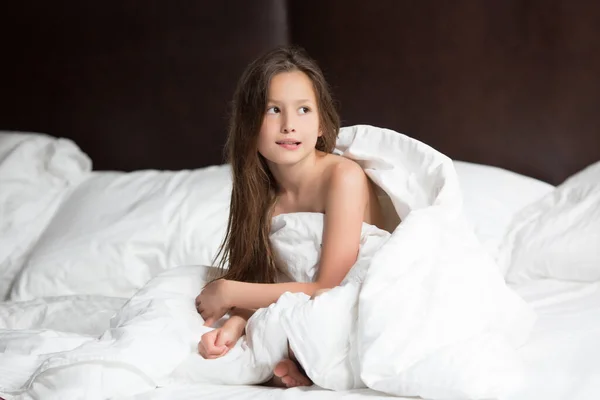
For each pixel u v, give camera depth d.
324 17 2.90
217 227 2.41
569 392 1.40
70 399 1.43
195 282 1.84
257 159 1.78
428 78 2.82
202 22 2.95
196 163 3.01
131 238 2.41
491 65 2.76
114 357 1.47
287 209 1.84
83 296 2.22
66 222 2.58
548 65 2.71
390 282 1.49
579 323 1.78
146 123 3.03
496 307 1.57
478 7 2.74
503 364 1.42
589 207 2.29
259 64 1.73
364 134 1.82
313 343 1.48
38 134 2.93
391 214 1.90
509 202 2.47
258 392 1.49
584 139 2.71
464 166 2.62
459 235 1.67
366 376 1.41
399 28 2.82
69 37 3.04
